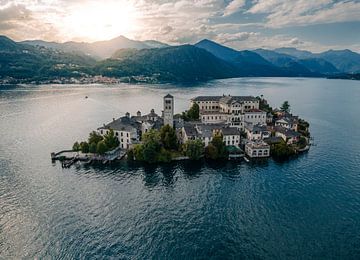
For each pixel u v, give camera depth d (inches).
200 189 4547.2
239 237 3403.1
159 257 3078.2
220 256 3105.3
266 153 5999.0
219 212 3905.0
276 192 4473.4
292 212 3929.6
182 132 6688.0
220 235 3432.6
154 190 4495.6
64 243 3255.4
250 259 3068.4
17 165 5438.0
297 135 6742.1
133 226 3572.8
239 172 5216.5
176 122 7485.2
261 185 4702.3
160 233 3452.3
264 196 4347.9
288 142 6653.5
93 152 5846.5
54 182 4729.3
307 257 3102.9
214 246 3248.0
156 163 5595.5
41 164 5502.0
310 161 5821.9
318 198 4308.6
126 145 6368.1
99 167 5388.8
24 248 3169.3
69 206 3993.6
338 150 6584.6
